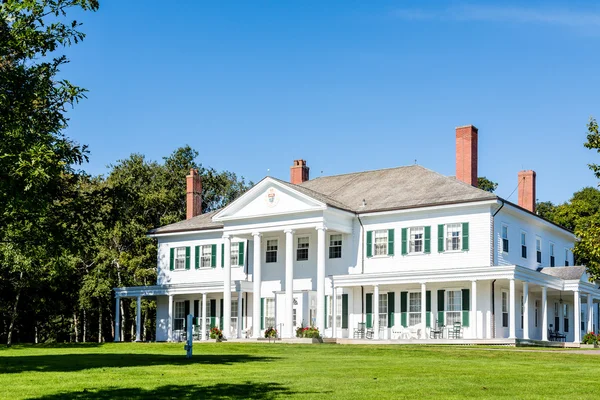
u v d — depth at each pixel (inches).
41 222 1013.2
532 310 2000.5
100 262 2632.9
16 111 944.3
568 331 2169.0
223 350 1425.9
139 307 2308.1
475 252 1814.7
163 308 2346.2
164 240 2375.7
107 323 3142.2
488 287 1803.6
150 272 2635.3
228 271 2082.9
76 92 1002.1
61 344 1902.1
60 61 1014.4
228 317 2062.0
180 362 1051.3
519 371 927.7
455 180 1964.8
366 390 716.7
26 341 3073.3
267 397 668.7
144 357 1173.7
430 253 1875.0
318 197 1946.4
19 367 964.6
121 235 2684.5
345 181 2237.9
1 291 2583.7
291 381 789.9
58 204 1054.4
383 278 1861.5
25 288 2581.2
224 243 2098.9
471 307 1811.0
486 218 1812.3
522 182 2214.6
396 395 682.2
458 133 2041.1
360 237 1990.7
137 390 714.8
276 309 2059.5
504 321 1836.9
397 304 1916.8
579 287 1897.1
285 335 1985.7
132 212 2672.2
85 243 1070.4
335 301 1941.4
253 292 2030.0
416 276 1811.0
